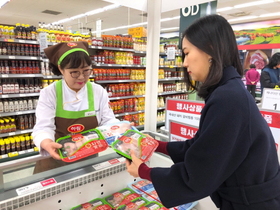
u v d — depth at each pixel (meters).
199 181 0.80
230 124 0.76
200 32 0.82
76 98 1.51
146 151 1.10
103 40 4.84
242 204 0.88
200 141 0.79
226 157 0.78
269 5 9.09
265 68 4.22
